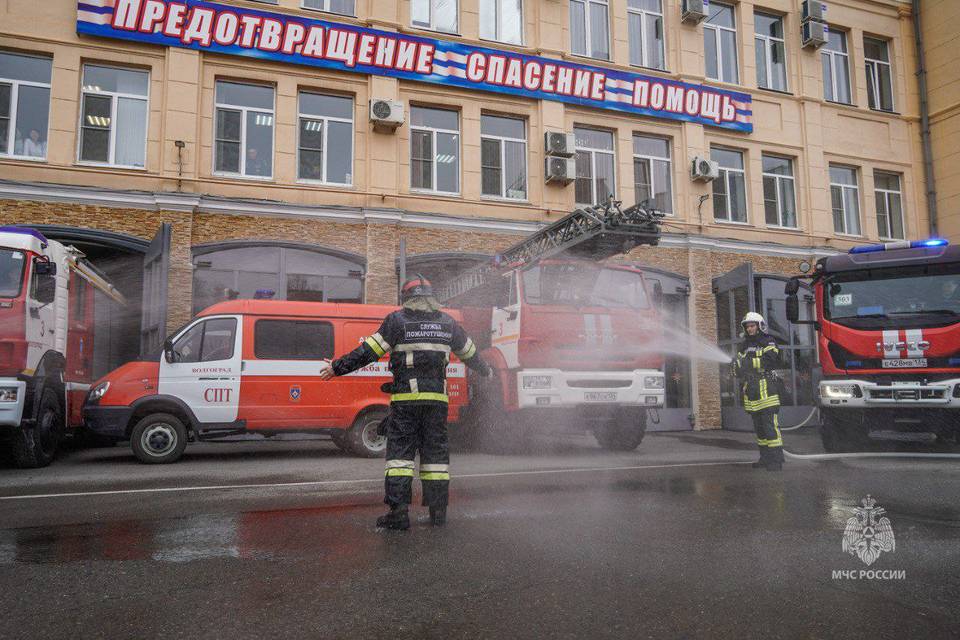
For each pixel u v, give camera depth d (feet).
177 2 42.04
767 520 15.25
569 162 49.93
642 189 54.24
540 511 16.33
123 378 27.45
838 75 62.85
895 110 63.82
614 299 32.01
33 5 40.19
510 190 50.44
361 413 30.32
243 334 28.89
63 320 29.35
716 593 10.21
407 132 47.39
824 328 31.81
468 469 24.91
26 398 25.53
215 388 28.19
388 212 44.98
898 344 29.66
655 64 55.88
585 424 33.53
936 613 9.41
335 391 29.84
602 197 52.85
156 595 10.07
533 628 8.80
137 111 42.24
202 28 42.52
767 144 58.08
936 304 29.73
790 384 52.13
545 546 12.91
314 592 10.18
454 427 33.81
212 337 28.58
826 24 61.67
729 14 59.06
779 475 22.90
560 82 50.88
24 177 39.11
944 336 28.94
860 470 24.12
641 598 9.97
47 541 13.42
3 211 38.11
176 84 41.98
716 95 55.57
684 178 54.54
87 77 41.47
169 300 39.96
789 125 59.06
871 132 62.28
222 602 9.75
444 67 47.96
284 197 43.75
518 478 22.29
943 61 62.18
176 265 40.34
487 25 51.16
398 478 14.38
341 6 47.37
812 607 9.63
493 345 32.45
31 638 8.49
